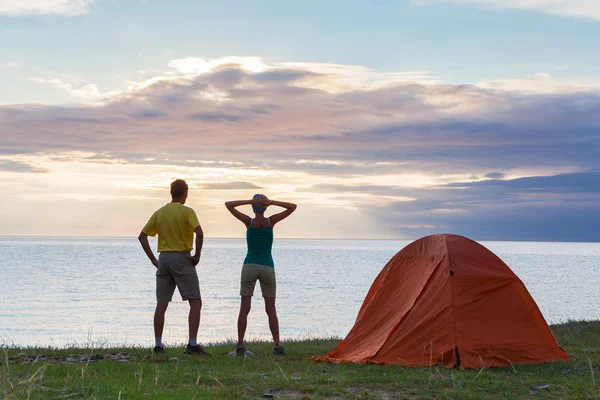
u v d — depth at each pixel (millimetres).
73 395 6738
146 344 22312
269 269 10578
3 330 29859
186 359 9688
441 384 7840
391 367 9078
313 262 141250
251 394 7234
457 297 9719
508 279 10031
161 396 6766
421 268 10391
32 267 108312
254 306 44344
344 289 62375
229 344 13266
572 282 72062
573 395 7270
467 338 9438
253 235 10570
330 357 10180
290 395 7199
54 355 10320
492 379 8211
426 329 9641
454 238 10523
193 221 10156
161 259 10266
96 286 66312
